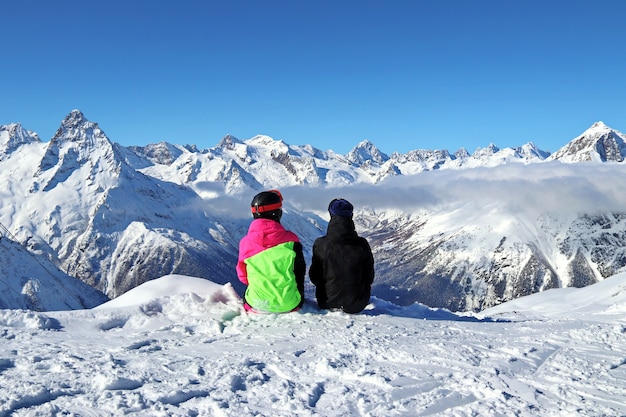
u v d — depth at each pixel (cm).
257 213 968
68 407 469
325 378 576
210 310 974
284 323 878
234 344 745
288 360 648
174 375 578
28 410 456
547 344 734
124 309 941
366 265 980
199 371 592
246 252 960
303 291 970
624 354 677
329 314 948
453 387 539
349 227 973
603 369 609
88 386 530
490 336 795
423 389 538
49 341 754
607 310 1425
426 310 1176
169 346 735
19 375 566
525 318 1237
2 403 466
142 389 520
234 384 547
